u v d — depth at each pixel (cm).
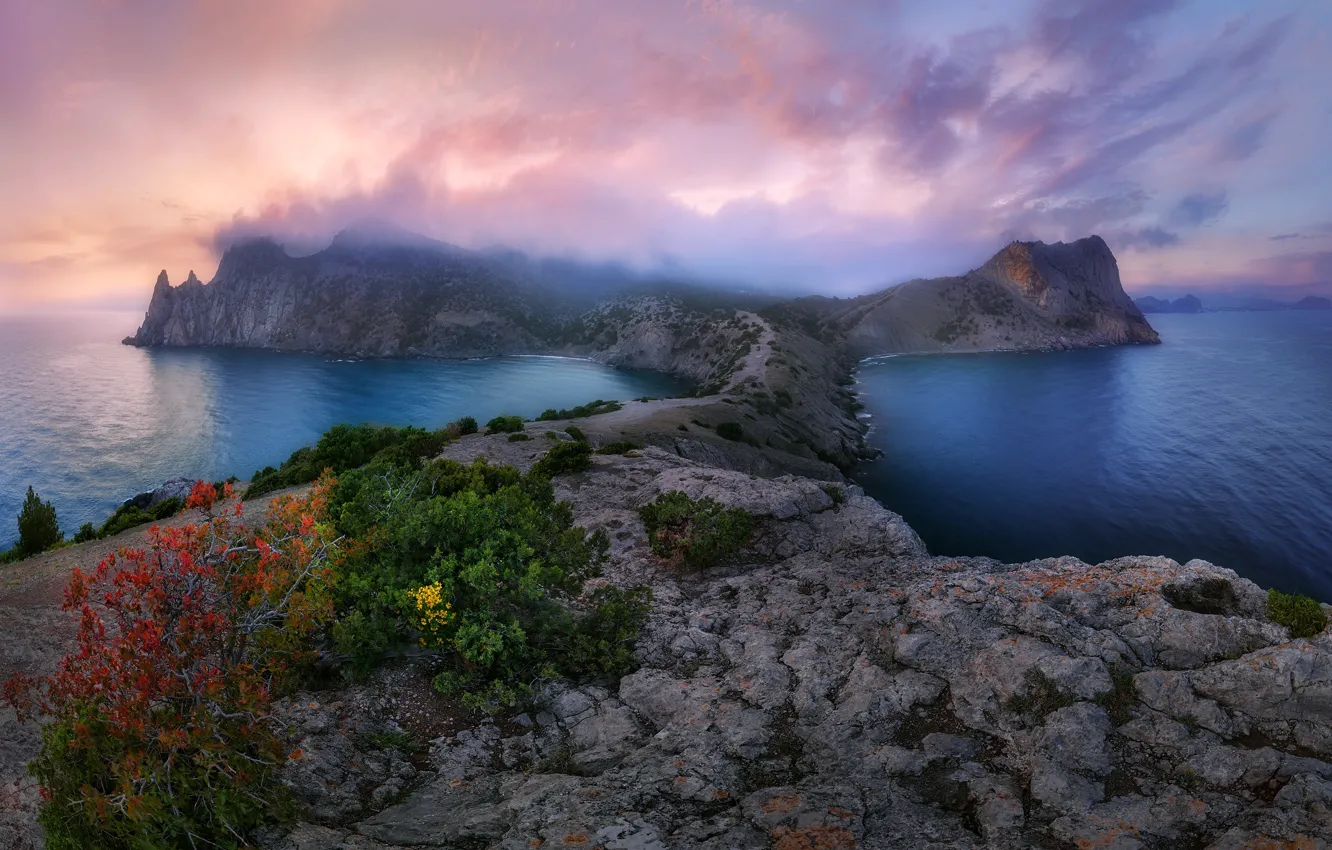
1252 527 8119
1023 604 1105
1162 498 9262
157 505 3653
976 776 798
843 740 902
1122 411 15788
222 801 662
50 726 708
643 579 1845
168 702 713
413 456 3778
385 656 1145
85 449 15138
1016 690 928
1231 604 1042
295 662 1029
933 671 1027
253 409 19525
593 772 894
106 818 642
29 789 863
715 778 829
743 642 1274
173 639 730
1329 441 12306
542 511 1864
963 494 9556
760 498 2192
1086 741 816
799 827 704
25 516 3331
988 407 16400
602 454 4088
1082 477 10350
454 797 838
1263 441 12444
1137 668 932
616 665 1201
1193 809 697
